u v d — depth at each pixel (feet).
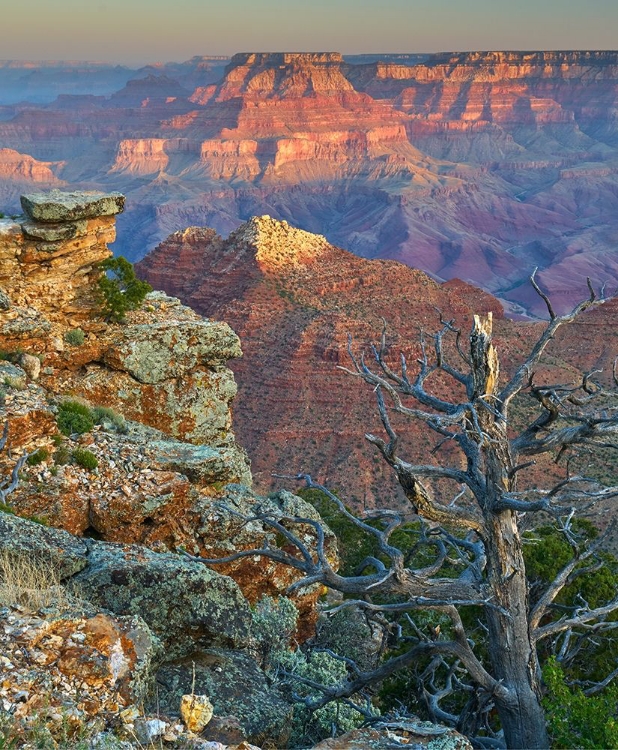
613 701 50.96
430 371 57.98
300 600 76.18
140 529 71.05
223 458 78.64
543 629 56.95
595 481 55.47
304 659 59.21
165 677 47.03
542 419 57.31
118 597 49.52
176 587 50.52
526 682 55.11
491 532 55.47
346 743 40.81
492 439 53.42
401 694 68.54
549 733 54.60
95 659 38.22
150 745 35.70
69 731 34.81
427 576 56.44
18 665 37.19
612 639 67.31
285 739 46.34
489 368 54.19
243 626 51.70
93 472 72.69
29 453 71.92
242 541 74.13
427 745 40.63
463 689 67.00
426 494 54.24
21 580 44.80
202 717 38.93
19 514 67.15
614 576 76.48
